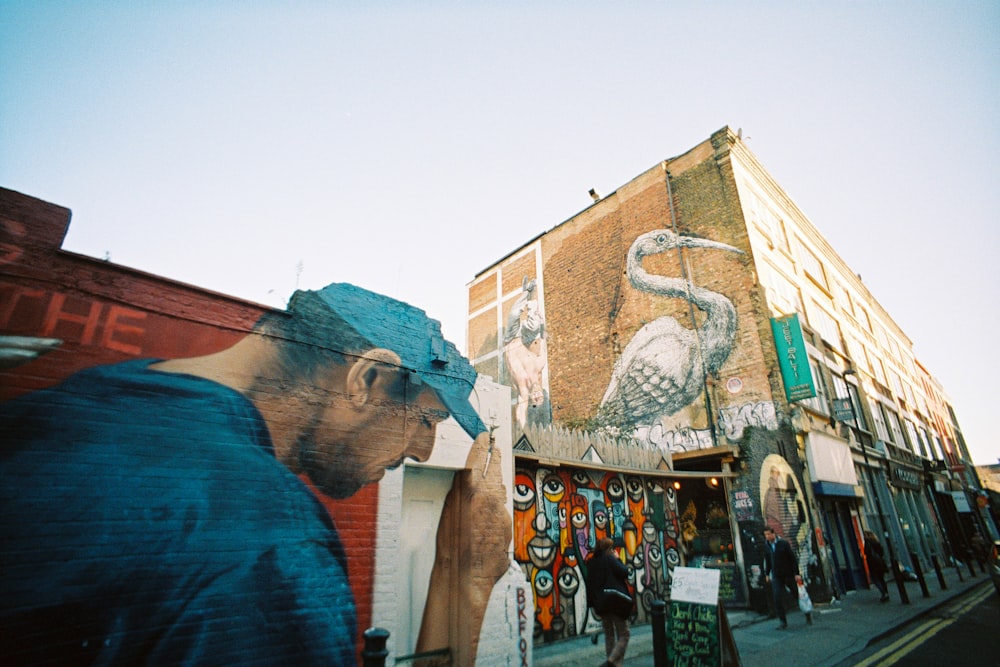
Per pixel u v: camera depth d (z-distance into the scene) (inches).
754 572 414.3
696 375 534.0
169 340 163.3
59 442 137.0
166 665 138.6
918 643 290.0
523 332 765.3
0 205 144.6
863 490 634.8
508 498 249.0
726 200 564.7
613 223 681.6
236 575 156.9
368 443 202.4
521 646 230.5
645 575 353.1
